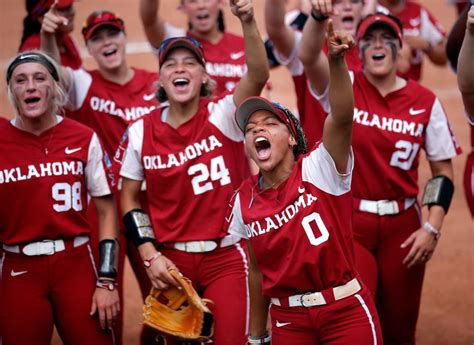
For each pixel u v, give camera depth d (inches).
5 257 975.6
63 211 964.0
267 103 840.9
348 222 844.0
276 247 839.1
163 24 1288.1
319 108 1098.1
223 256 1002.7
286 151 850.1
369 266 1050.1
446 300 1331.2
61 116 1015.0
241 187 877.8
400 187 1056.8
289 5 2497.5
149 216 1059.3
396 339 1107.9
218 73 1309.1
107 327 974.4
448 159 1077.1
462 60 906.7
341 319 833.5
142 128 1019.3
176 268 983.0
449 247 1526.8
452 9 3117.6
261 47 965.2
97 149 991.0
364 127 1055.0
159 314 975.6
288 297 848.3
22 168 957.2
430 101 1066.1
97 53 1176.8
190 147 998.4
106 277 976.9
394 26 1058.7
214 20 1305.4
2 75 2623.0
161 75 1007.0
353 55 1181.7
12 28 3142.2
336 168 829.2
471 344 1184.8
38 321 963.3
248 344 917.2
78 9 3368.6
